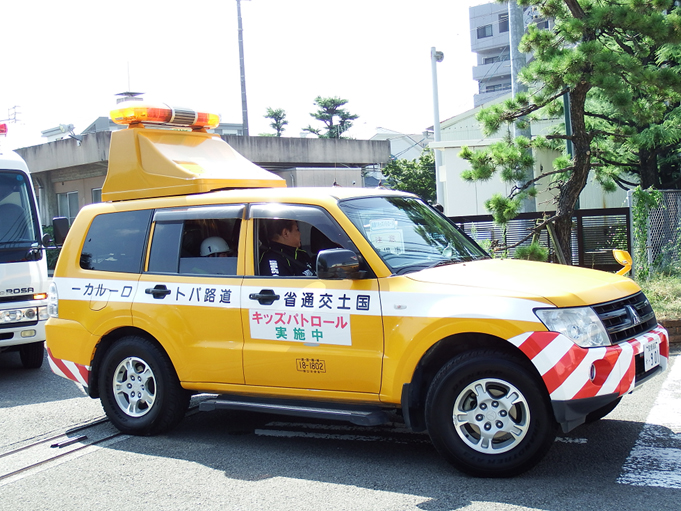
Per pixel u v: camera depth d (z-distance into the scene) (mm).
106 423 6812
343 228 5348
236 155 7184
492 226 13133
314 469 5191
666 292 10242
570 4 11695
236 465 5379
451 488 4633
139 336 6234
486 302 4703
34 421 7051
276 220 5660
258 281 5594
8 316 8984
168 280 6031
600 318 4652
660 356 5082
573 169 11773
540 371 4504
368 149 34562
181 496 4777
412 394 4965
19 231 9461
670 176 18312
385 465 5199
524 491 4500
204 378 5793
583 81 11094
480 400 4750
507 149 11977
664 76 10641
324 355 5215
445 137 38094
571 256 11828
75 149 28781
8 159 9727
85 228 6684
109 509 4617
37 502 4820
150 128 6758
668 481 4555
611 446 5301
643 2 11008
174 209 6203
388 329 4996
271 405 5484
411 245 5516
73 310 6547
